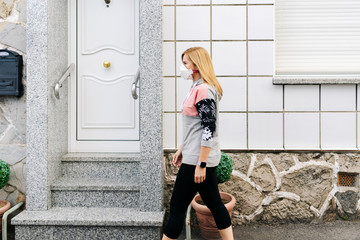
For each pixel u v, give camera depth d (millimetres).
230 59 3891
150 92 3463
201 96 2506
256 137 3902
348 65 4004
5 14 3836
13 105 3854
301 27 4000
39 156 3541
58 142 3865
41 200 3541
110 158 3910
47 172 3557
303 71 4008
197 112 2566
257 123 3902
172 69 3900
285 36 4004
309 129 3896
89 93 4246
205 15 3881
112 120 4266
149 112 3467
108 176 3932
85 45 4223
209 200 2666
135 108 4250
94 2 4215
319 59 4008
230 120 3906
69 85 4203
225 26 3883
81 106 4242
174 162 2934
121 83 4250
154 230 3289
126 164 3926
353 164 3869
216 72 3896
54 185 3609
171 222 2664
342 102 3893
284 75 4004
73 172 3951
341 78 3848
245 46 3883
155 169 3484
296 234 3605
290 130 3898
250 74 3895
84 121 4254
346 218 3891
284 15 4004
